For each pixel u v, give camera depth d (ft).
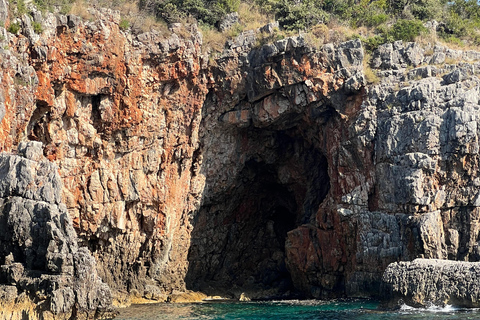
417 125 117.50
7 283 82.17
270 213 147.64
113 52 112.47
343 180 124.26
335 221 124.77
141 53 116.47
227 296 130.41
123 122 115.65
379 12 146.72
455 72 120.06
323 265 125.39
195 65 122.62
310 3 140.87
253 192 142.10
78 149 112.98
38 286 81.35
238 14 133.80
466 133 114.42
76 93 111.14
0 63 93.56
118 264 119.55
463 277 97.81
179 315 100.83
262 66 125.49
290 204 146.10
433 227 114.01
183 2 131.13
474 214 115.34
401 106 120.57
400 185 116.98
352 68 124.16
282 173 140.46
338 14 146.10
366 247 118.32
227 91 127.03
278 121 130.52
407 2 152.66
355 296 119.03
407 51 126.72
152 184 121.08
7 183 86.22
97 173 115.24
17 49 100.53
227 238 139.95
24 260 84.43
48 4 108.17
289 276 139.54
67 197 111.14
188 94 123.75
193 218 130.11
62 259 82.79
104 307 87.25
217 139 130.41
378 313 97.35
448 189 116.37
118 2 120.78
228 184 133.80
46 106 106.63
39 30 103.60
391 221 117.60
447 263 101.65
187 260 130.72
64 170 111.14
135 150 118.83
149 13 126.93
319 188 139.54
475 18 159.12
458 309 96.22
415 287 100.32
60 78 107.76
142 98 117.39
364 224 119.75
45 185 87.45
